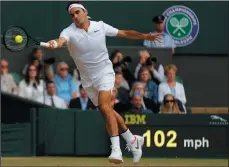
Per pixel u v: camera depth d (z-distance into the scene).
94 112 27.52
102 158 27.17
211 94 34.81
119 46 31.77
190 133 27.58
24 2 33.59
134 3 34.34
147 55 30.30
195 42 34.81
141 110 28.17
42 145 27.67
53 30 33.78
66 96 29.42
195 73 34.81
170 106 28.61
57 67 29.81
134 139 17.47
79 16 16.39
